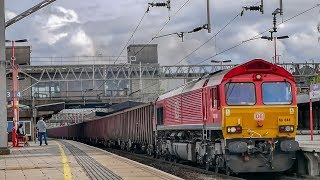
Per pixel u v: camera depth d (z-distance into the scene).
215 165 21.31
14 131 39.22
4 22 28.31
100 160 23.61
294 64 65.56
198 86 22.55
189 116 23.91
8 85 80.62
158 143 31.91
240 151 18.88
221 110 19.47
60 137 115.88
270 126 19.56
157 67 67.38
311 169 18.95
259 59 19.75
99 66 66.81
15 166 20.56
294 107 19.72
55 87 83.31
